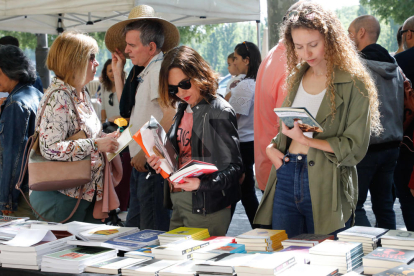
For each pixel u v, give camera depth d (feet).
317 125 6.53
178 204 8.27
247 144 12.57
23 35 61.21
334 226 7.11
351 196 7.29
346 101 6.96
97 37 53.78
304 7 7.02
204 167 6.80
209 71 7.73
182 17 25.18
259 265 5.24
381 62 10.45
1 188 10.41
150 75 9.96
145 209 10.07
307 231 7.73
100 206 9.46
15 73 10.89
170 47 11.53
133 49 10.43
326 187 7.16
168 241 6.91
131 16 10.69
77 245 7.07
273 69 9.82
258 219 8.29
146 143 7.16
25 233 6.99
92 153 9.20
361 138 6.84
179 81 7.53
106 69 19.56
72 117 8.73
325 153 7.06
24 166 8.98
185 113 7.86
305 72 7.70
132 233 7.64
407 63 12.28
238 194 8.12
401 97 10.76
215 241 6.92
